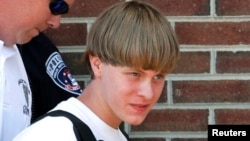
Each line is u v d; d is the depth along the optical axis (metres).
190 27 6.95
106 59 4.62
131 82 4.59
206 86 7.05
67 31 7.04
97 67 4.80
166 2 6.92
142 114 4.67
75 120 4.60
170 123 7.12
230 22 6.93
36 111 6.29
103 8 6.98
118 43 4.54
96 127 4.77
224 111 7.08
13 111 5.47
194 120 7.12
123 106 4.64
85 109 4.78
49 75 6.42
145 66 4.51
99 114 4.81
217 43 6.96
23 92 5.71
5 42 5.38
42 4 5.27
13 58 5.63
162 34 4.59
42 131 4.50
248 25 6.92
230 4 6.90
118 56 4.52
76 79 7.10
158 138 7.14
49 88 6.41
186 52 6.99
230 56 6.98
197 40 6.96
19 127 5.55
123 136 5.34
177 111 7.10
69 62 7.08
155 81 4.66
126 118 4.66
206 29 6.95
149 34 4.55
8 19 5.25
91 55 4.82
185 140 7.14
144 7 4.81
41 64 6.38
